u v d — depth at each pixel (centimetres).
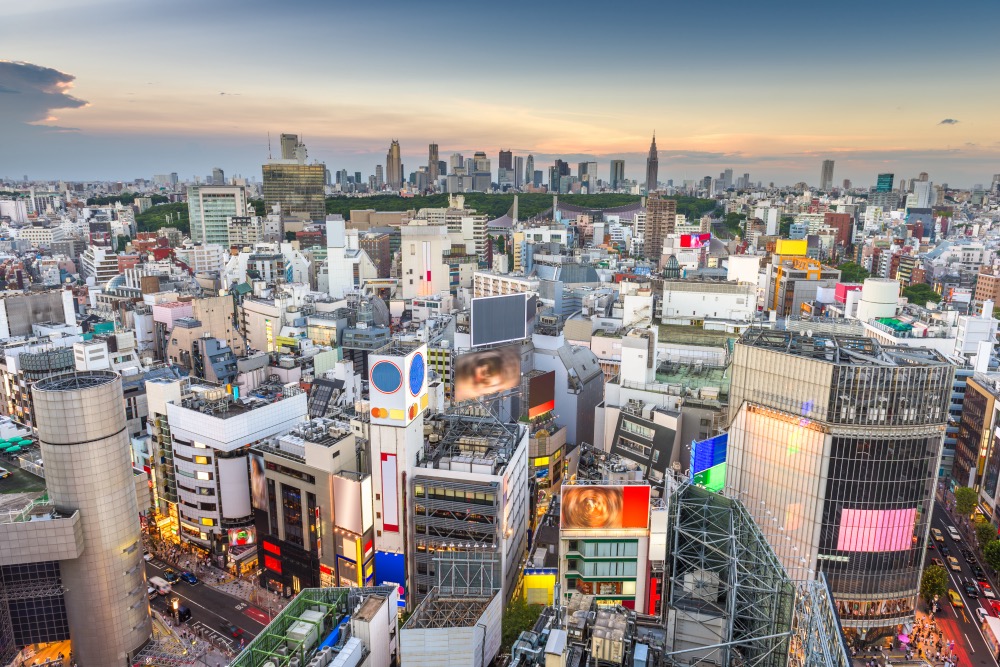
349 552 13512
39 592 12100
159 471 17038
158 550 16650
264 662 9294
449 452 13950
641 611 12562
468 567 11675
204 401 16500
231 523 15850
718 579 10112
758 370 13712
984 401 18850
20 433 16988
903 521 12962
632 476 14275
